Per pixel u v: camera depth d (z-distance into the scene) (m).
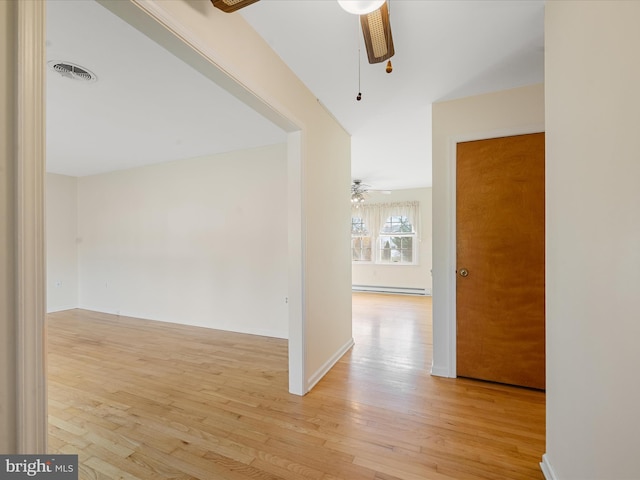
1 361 0.71
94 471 1.47
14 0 0.72
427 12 1.55
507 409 2.03
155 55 1.88
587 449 1.07
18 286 0.73
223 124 3.01
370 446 1.65
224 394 2.25
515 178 2.38
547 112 1.42
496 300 2.44
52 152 3.92
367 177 5.70
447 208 2.56
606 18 0.94
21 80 0.72
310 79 2.20
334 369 2.71
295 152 2.24
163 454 1.59
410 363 2.85
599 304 1.00
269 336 3.75
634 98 0.82
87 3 1.44
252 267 3.87
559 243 1.29
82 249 5.25
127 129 3.13
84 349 3.26
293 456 1.57
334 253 2.92
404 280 7.00
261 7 1.53
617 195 0.90
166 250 4.44
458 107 2.52
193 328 4.11
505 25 1.65
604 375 0.97
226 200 4.02
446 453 1.59
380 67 2.06
